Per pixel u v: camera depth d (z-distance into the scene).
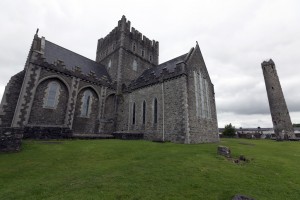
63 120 24.03
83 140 19.39
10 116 21.52
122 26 37.75
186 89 23.20
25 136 16.62
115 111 31.14
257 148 19.22
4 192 6.47
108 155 12.72
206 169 9.69
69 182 7.46
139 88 29.56
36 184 7.23
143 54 41.19
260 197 6.56
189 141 21.22
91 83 28.55
